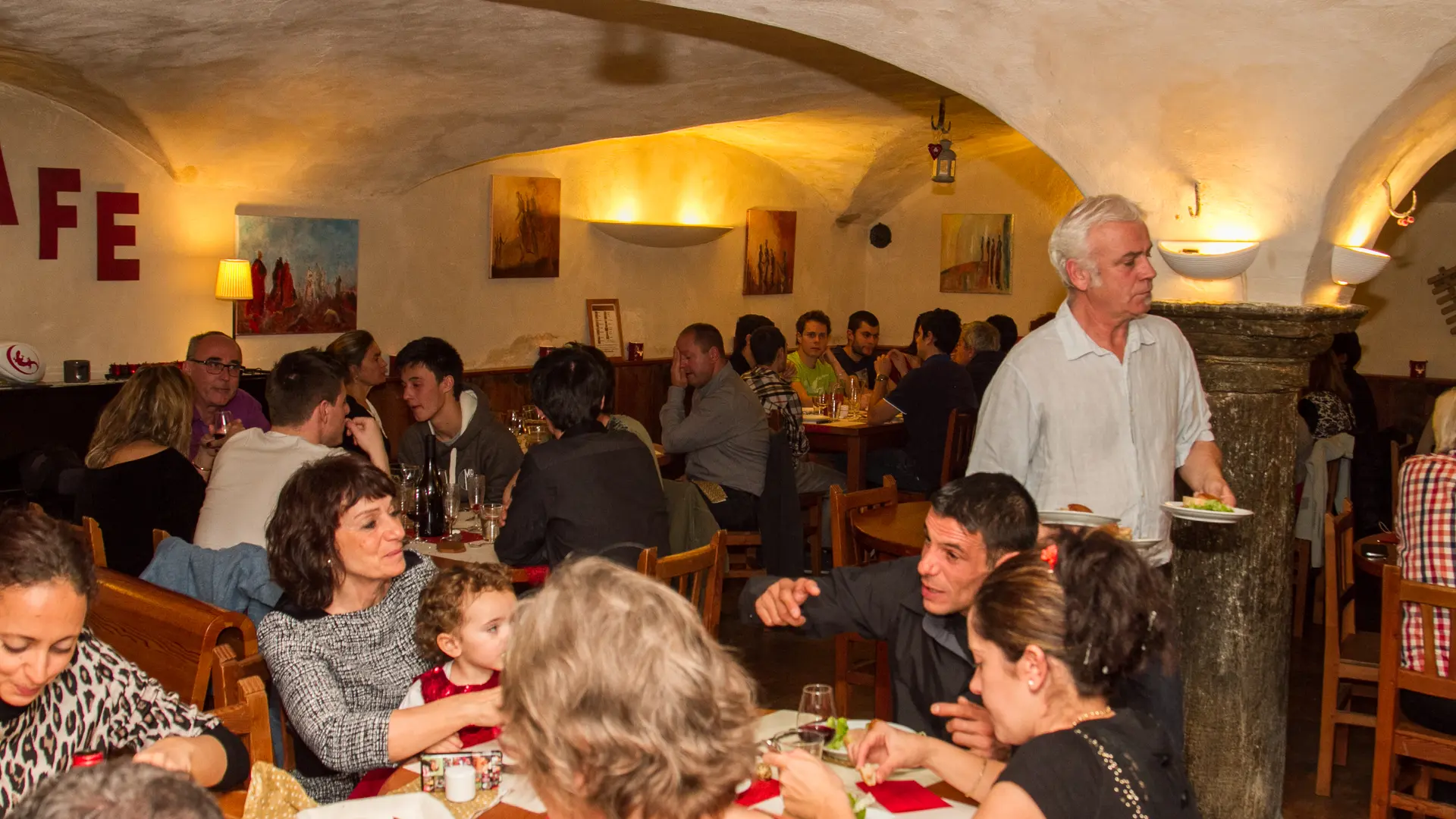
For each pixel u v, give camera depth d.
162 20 4.40
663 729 1.14
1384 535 4.47
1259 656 3.47
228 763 2.00
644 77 5.89
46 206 5.52
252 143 5.84
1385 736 3.26
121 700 2.01
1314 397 5.73
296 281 6.57
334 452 3.53
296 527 2.41
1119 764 1.57
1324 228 3.17
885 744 2.08
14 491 5.06
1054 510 2.88
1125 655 1.62
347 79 5.32
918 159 9.31
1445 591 3.10
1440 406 3.37
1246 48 2.93
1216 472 3.06
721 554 3.32
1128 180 3.38
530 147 6.74
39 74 5.09
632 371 8.52
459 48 5.12
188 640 2.46
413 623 2.55
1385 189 3.35
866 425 6.94
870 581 2.68
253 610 2.97
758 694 1.36
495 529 4.13
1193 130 3.17
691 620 1.22
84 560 1.75
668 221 8.77
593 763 1.15
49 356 5.63
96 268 5.75
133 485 3.65
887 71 6.30
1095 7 3.00
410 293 7.20
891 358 8.02
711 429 5.75
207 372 5.02
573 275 8.18
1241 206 3.24
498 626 2.27
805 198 9.89
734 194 9.24
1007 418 2.88
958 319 6.82
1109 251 2.71
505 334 7.79
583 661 1.15
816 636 2.73
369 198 6.90
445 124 6.14
